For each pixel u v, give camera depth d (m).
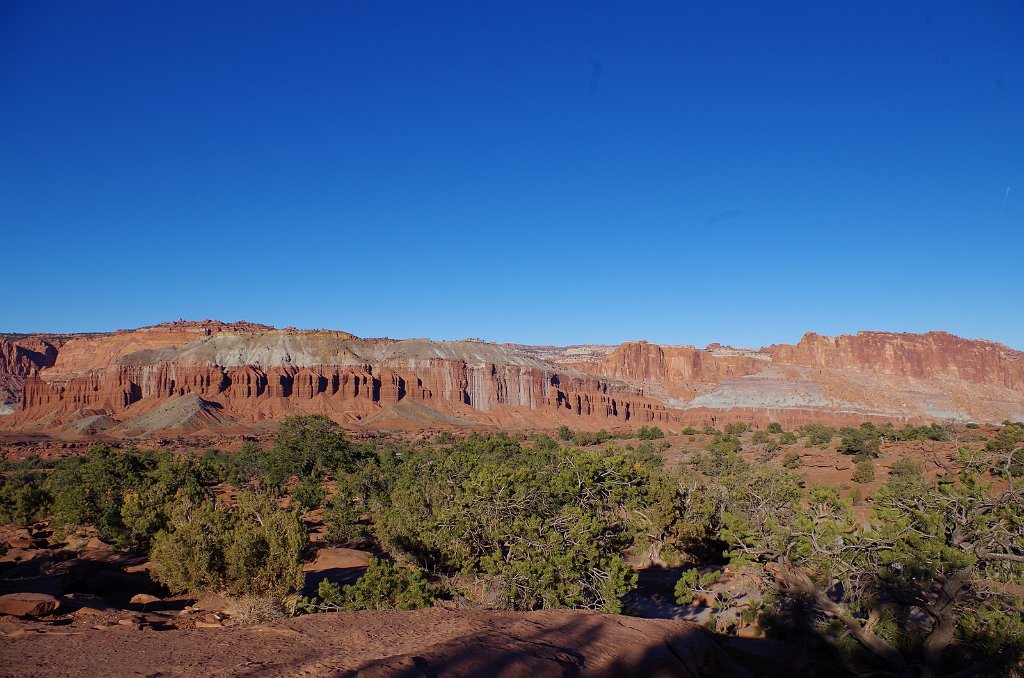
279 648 8.52
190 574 16.16
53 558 28.89
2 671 7.49
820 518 14.03
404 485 37.53
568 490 22.22
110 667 7.61
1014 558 11.10
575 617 11.23
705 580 15.67
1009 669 10.72
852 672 11.69
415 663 7.15
